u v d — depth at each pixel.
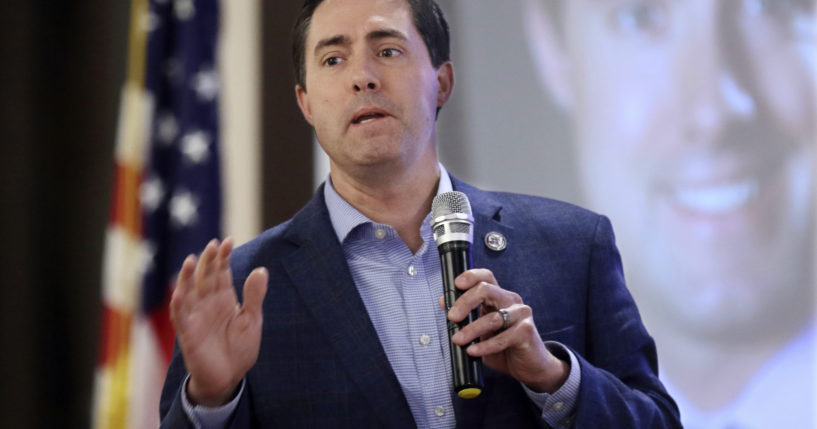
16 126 9.04
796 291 6.98
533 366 3.14
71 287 8.95
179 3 8.30
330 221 3.94
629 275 7.15
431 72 4.04
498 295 3.11
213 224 7.85
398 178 3.90
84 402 8.74
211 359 3.05
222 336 3.09
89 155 9.14
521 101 7.40
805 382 6.84
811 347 6.88
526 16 7.49
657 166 7.22
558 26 7.45
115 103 9.19
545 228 3.89
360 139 3.76
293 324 3.61
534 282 3.68
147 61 8.17
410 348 3.56
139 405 7.51
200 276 3.04
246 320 3.13
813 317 6.93
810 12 7.27
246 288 3.10
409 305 3.67
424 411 3.44
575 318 3.66
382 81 3.82
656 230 7.16
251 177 8.35
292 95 8.47
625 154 7.26
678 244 7.12
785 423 6.82
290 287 3.72
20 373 8.70
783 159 7.14
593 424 3.18
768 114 7.19
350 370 3.44
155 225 7.89
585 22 7.42
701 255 7.09
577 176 7.28
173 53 8.30
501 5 7.52
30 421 8.65
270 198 8.27
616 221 7.21
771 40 7.25
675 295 7.07
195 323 3.04
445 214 3.38
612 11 7.39
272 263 3.83
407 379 3.49
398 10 4.01
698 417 6.90
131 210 7.96
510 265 3.71
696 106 7.23
